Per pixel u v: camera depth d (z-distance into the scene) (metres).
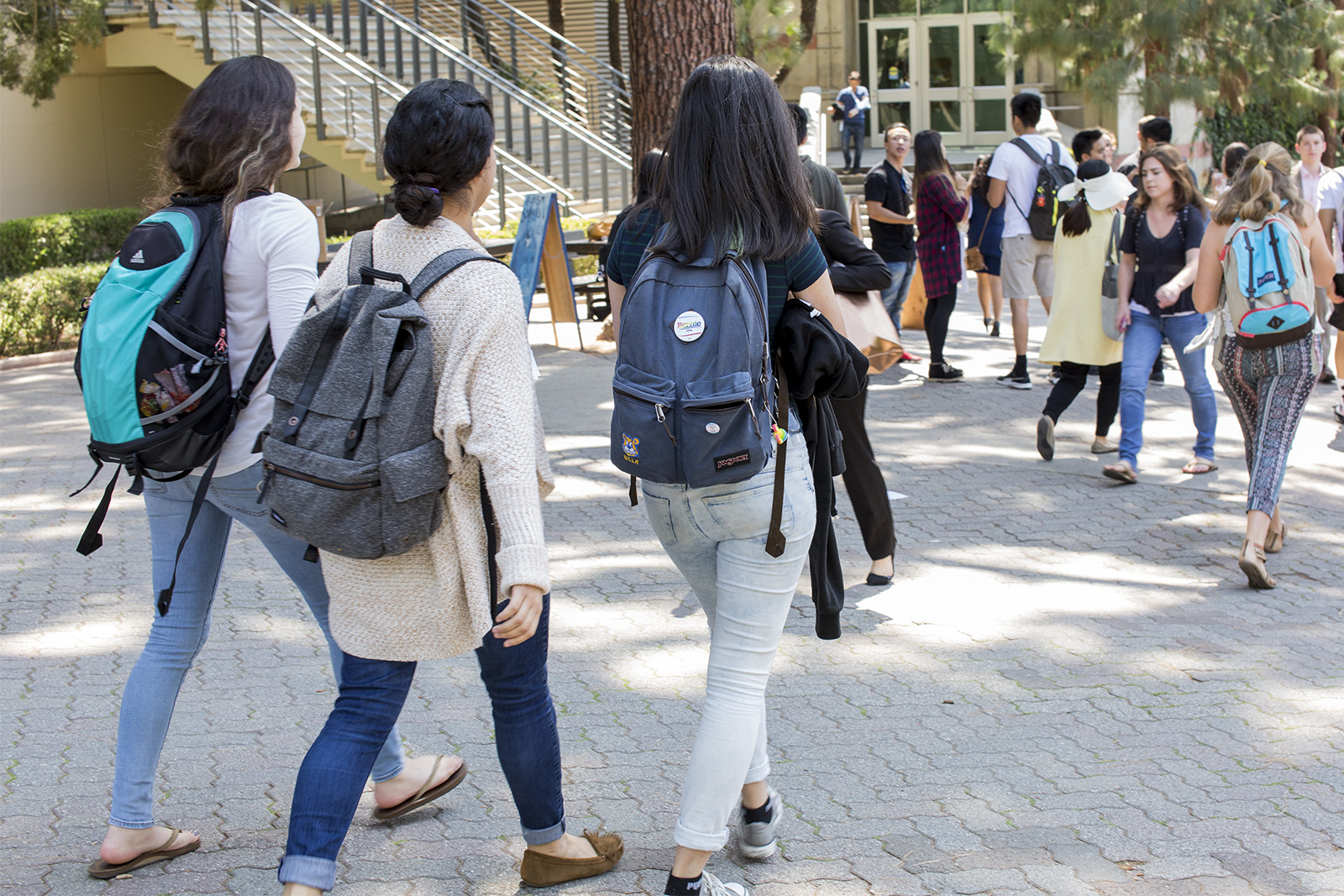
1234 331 5.18
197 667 4.26
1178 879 2.97
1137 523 6.05
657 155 5.01
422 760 3.27
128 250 2.65
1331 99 17.52
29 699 3.97
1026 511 6.29
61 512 6.25
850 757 3.63
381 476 2.27
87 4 13.80
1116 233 6.74
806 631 4.68
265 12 16.55
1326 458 7.22
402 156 2.45
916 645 4.55
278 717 3.85
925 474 7.02
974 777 3.51
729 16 9.62
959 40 28.56
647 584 5.23
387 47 19.16
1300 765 3.59
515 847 3.10
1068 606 4.95
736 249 2.51
